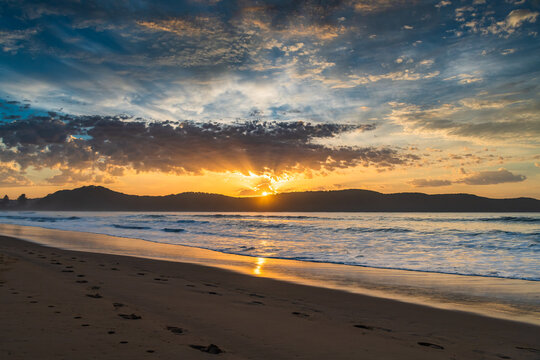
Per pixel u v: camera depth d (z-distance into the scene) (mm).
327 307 8102
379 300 9008
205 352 4336
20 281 8562
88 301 6789
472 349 5414
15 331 4648
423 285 11047
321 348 4922
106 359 3838
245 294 9148
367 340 5492
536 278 12297
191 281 10812
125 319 5641
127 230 39250
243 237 29672
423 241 25656
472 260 16625
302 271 13617
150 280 10406
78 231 37375
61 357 3814
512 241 24531
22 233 33469
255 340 5082
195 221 61812
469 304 8695
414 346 5348
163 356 4055
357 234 32531
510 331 6547
